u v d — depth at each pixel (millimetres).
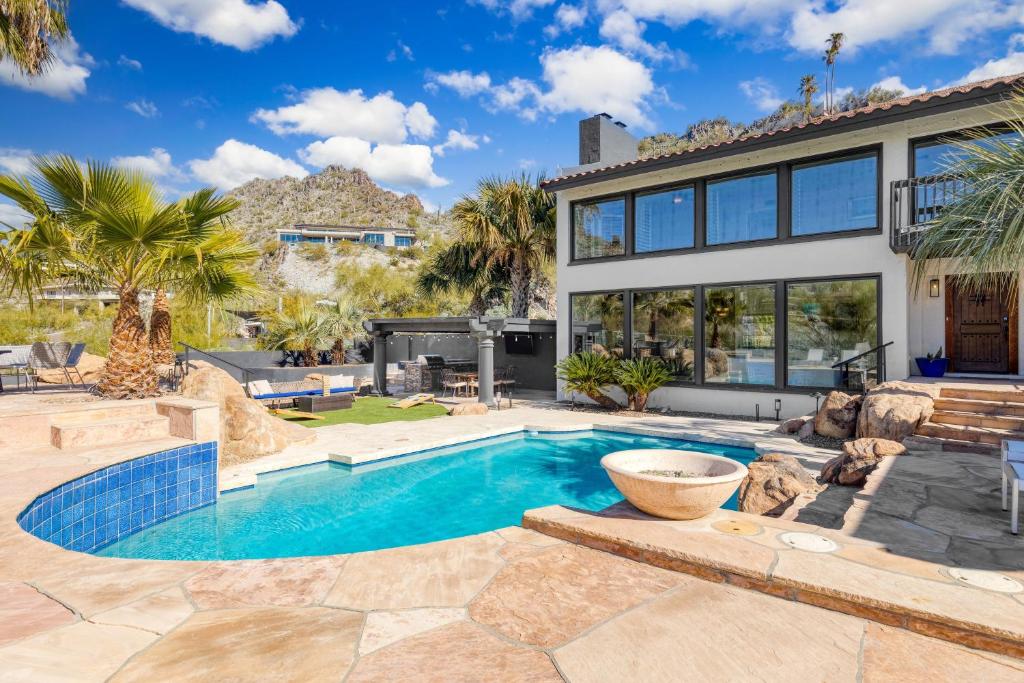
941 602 2881
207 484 7145
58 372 14977
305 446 9391
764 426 11117
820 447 8961
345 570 3646
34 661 2539
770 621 2928
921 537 4102
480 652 2656
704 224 13266
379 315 34312
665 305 13859
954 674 2453
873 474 6035
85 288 10266
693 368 13398
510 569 3635
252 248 11094
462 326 15156
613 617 2988
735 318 12789
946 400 8508
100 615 3023
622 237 14664
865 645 2689
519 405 15102
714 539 3787
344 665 2545
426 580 3484
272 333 21984
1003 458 4883
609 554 3873
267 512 6871
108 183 9148
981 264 6051
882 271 10938
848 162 11453
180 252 9453
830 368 11617
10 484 5211
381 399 16484
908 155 10688
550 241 19141
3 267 8367
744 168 12570
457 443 10203
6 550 3889
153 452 6512
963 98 9602
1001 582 3164
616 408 13992
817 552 3568
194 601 3211
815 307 11789
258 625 2928
